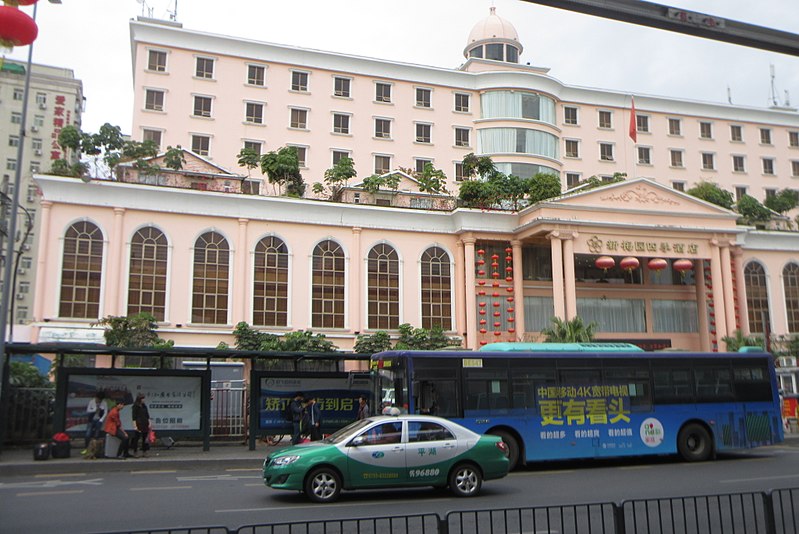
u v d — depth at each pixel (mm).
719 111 56969
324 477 12727
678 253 34781
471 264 34219
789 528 10602
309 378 22719
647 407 19219
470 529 10672
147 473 17594
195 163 37594
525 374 18453
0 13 5895
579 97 53156
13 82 65938
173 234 30594
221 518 11211
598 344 20125
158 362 28312
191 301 30375
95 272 29188
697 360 20141
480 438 13812
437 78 49312
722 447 19781
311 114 46188
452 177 48188
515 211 35156
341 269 33094
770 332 38469
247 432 23875
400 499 13211
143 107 42531
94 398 20297
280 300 31797
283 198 32219
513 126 48469
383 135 47625
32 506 12305
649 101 54969
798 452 22406
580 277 36656
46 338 27672
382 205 37188
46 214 28750
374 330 32938
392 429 13328
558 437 18188
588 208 33469
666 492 13898
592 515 11828
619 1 5250
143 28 43125
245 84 45031
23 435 20906
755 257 39406
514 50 56031
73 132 33406
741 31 5574
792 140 59281
